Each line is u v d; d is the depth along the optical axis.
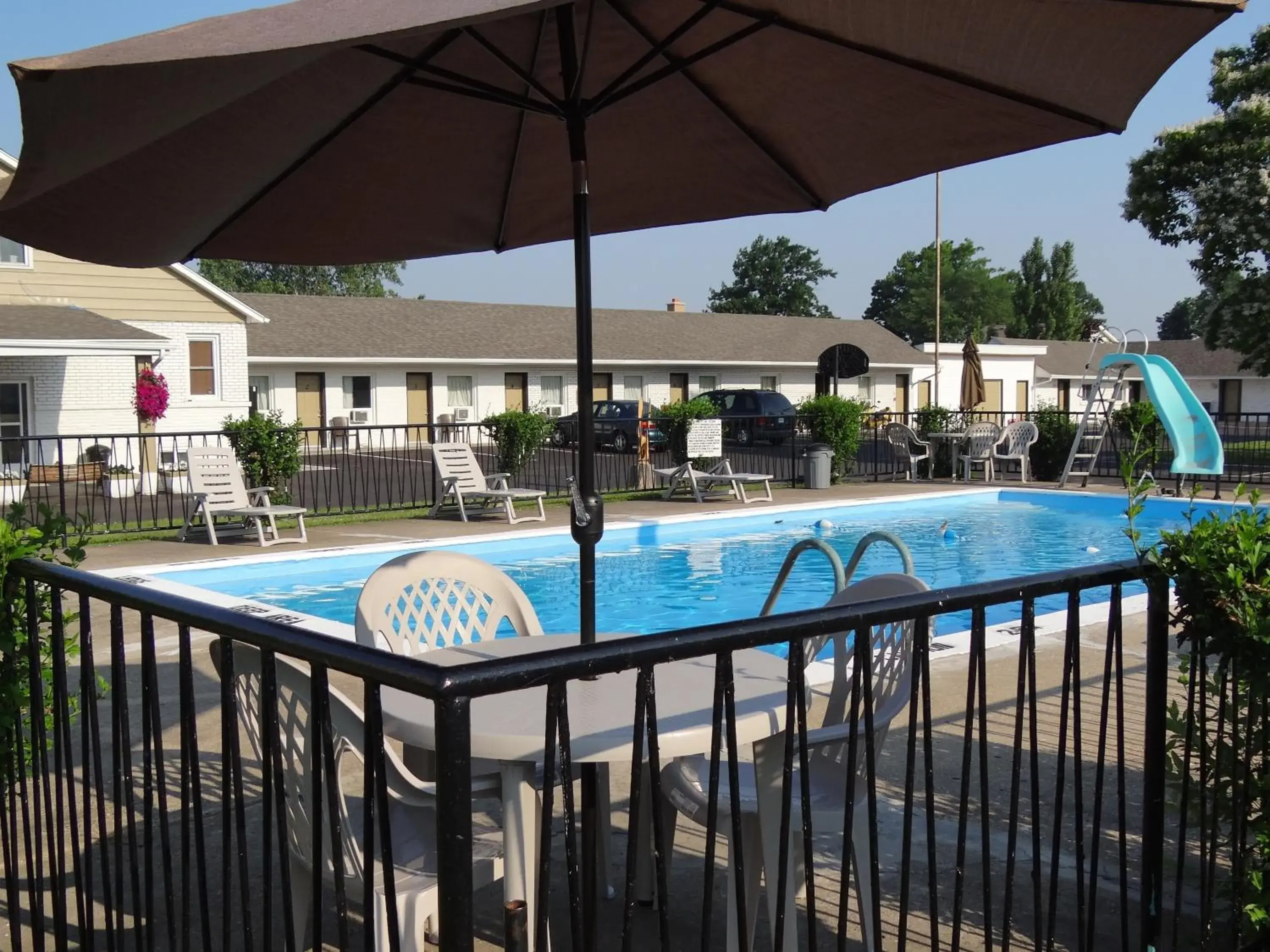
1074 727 2.13
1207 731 2.43
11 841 2.66
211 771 3.97
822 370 21.02
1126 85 2.56
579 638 3.18
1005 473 18.83
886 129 3.31
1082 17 2.24
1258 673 2.09
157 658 5.68
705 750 2.25
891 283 77.31
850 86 3.12
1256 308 21.28
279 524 12.10
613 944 2.75
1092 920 2.23
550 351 34.72
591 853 2.19
